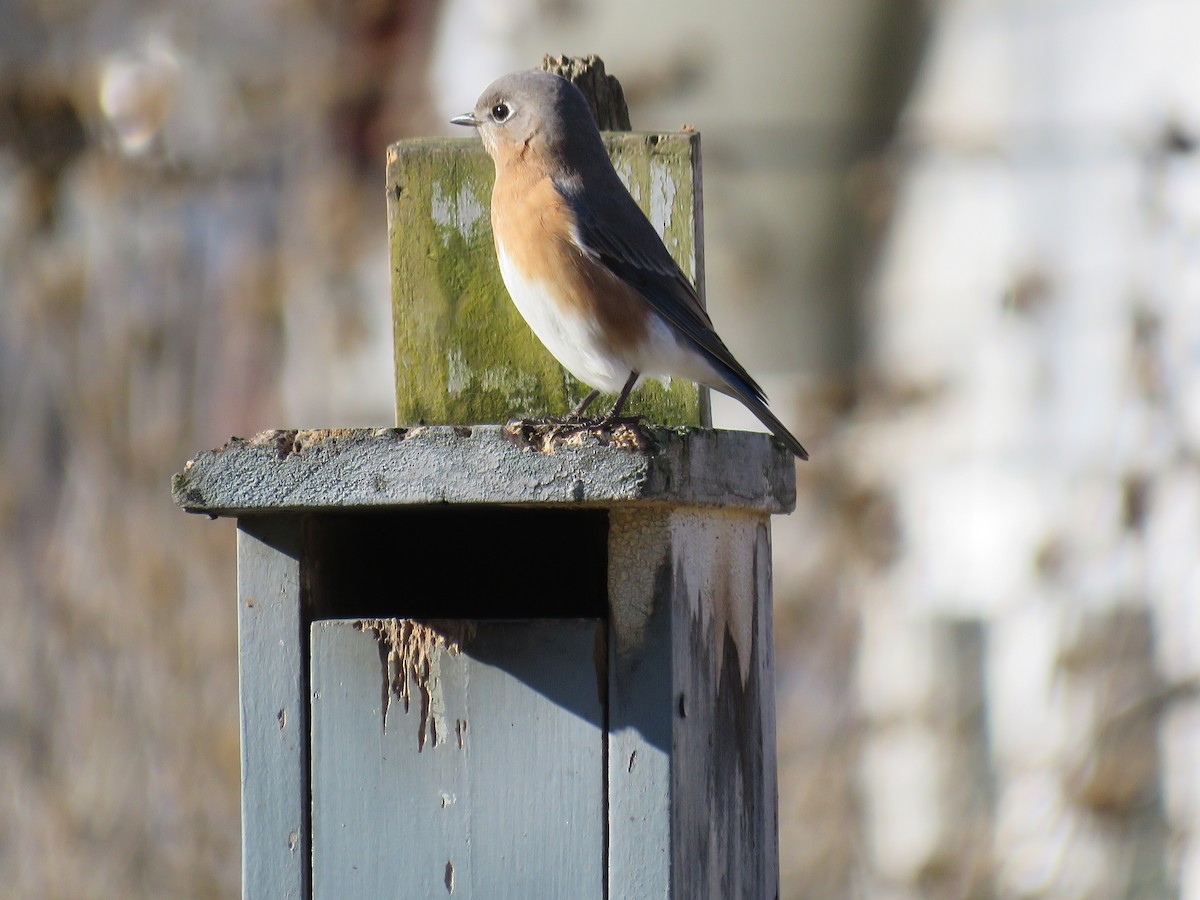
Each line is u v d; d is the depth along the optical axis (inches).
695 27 623.5
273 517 256.5
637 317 297.4
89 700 488.1
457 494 239.8
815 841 510.6
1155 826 486.9
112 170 555.5
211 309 553.9
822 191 643.5
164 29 603.8
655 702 246.2
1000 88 613.9
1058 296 556.4
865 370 583.2
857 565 535.5
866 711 529.7
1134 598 495.8
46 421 529.0
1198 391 498.9
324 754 255.3
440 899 252.4
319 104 591.8
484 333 301.4
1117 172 543.2
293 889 254.8
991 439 562.3
